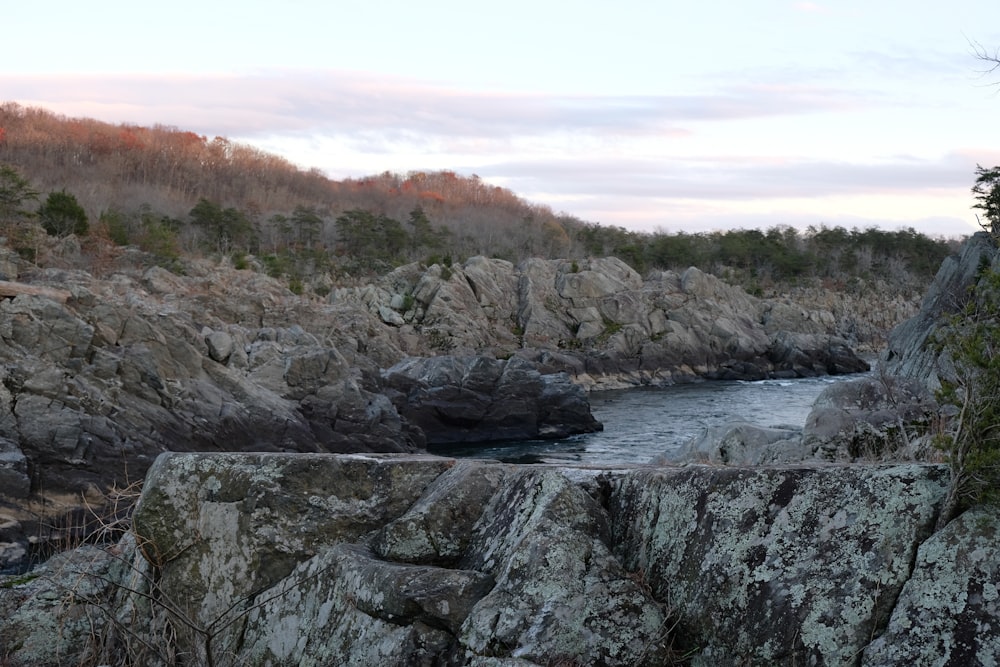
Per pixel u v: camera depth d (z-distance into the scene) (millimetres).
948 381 3779
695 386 59844
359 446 32906
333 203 164125
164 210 109438
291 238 107750
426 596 4082
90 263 53125
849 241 127625
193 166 160000
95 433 23172
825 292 104000
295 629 4547
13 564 16578
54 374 23750
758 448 7211
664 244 114688
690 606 3920
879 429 6801
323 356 33906
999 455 3275
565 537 4082
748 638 3684
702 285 75562
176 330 29656
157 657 4801
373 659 4066
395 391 37406
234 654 4676
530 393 38688
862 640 3430
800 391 54875
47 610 5152
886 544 3543
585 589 3945
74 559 5445
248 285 54469
